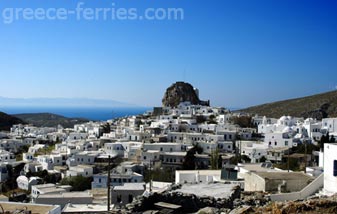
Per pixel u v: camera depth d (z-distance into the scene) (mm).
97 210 50594
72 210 50875
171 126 150750
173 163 111312
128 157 115812
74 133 168875
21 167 123312
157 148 119312
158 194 31688
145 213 29469
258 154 108062
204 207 30172
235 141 126938
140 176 93938
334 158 33875
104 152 121750
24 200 82750
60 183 96312
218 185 37062
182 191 34281
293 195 35000
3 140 169000
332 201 25750
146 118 190625
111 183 92750
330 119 128500
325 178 35094
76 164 114125
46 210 35781
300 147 107188
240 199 32969
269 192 37312
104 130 172125
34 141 176500
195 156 110250
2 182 110500
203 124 155000
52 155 123562
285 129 128125
